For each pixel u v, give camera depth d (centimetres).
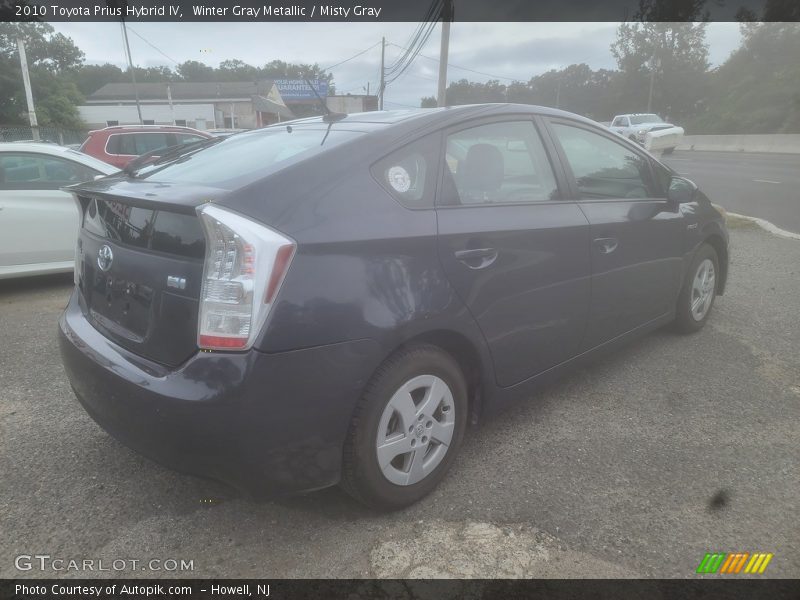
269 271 203
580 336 327
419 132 265
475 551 230
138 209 239
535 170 308
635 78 6431
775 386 370
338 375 217
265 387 204
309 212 219
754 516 250
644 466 286
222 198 212
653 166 399
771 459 291
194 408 204
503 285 274
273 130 314
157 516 251
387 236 232
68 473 281
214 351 206
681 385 373
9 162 577
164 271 222
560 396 360
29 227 577
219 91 5581
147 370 223
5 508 256
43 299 576
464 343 265
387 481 241
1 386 374
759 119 4144
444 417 260
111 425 234
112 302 252
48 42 5659
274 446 211
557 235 299
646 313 383
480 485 271
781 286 582
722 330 464
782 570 220
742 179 1781
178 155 314
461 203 267
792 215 1081
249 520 248
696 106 6259
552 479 276
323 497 263
